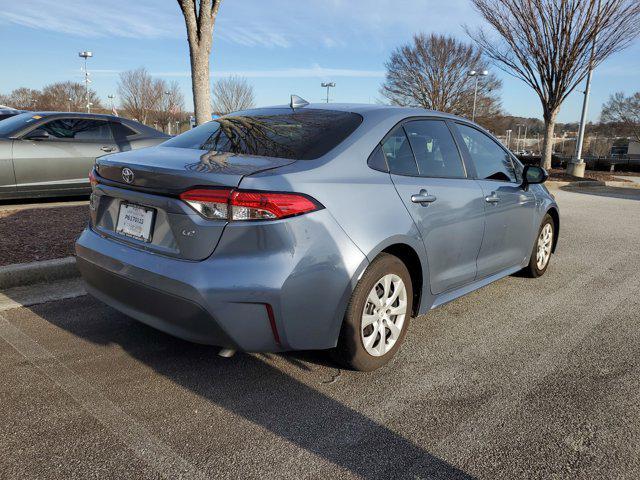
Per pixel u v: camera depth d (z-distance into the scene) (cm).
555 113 1748
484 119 4850
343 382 294
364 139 306
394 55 4669
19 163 715
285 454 229
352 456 229
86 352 317
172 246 260
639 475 222
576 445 242
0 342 326
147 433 239
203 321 249
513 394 287
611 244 709
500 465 227
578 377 309
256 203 242
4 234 539
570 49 1584
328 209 263
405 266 312
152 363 307
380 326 303
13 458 218
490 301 448
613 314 422
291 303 251
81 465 216
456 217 349
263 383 289
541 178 437
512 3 1504
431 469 223
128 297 278
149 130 862
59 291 418
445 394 285
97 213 312
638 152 6688
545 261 526
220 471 216
